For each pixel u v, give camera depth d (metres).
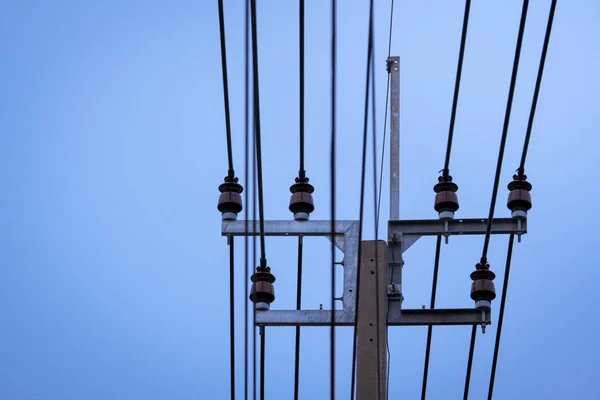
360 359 13.23
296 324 13.99
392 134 15.46
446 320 14.16
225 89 13.17
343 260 13.96
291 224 14.16
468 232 14.38
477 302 14.19
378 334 13.41
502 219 14.38
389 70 15.73
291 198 14.25
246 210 11.11
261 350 14.40
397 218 14.98
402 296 14.20
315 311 13.98
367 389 13.02
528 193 14.37
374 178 10.22
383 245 13.98
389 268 14.33
